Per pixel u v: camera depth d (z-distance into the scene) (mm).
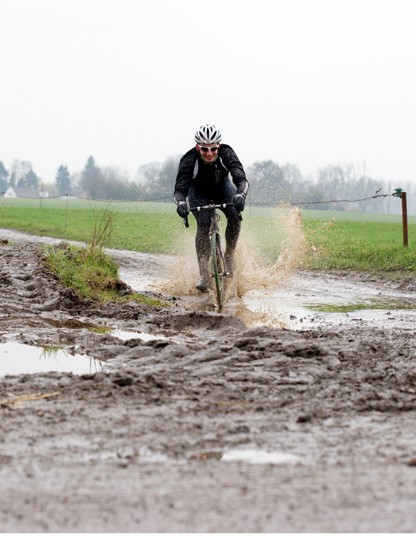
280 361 17984
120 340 21422
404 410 14648
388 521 9531
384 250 51219
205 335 23625
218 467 11398
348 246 55812
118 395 15367
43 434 12945
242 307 30859
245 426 13312
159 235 70750
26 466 11414
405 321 27516
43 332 22859
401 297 35719
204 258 31062
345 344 20078
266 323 27016
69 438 12750
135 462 11609
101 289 31328
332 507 9906
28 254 39031
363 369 17625
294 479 10898
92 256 35156
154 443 12508
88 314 26844
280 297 34844
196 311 26281
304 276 44594
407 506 9945
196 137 29906
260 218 68312
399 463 11633
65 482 10750
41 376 16875
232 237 31516
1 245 49500
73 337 22156
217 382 16312
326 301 33750
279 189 48156
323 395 15461
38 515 9664
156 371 17312
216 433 13039
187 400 15062
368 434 13102
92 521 9508
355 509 9852
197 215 30781
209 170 30453
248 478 10930
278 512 9758
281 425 13523
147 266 48344
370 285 40781
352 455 12000
